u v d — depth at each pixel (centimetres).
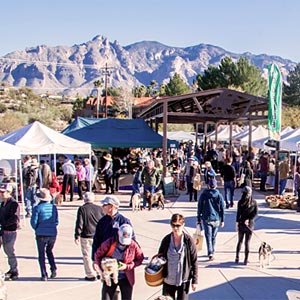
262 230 1390
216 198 1042
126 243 614
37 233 888
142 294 822
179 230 611
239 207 1020
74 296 808
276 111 2078
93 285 868
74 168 1939
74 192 2125
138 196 1703
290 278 924
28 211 1584
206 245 1128
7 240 891
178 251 612
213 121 3609
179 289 619
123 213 1659
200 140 5106
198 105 2377
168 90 8444
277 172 2188
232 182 1789
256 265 1013
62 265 1002
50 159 2362
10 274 898
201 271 964
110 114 9969
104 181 2305
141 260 633
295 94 7225
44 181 1612
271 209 1770
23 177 1819
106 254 621
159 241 1241
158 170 1764
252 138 3503
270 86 2072
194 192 1959
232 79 6462
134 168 2648
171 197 2072
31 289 844
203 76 6788
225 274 945
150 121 3397
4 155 1417
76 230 877
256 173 2833
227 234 1326
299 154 2488
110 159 2184
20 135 1817
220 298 806
